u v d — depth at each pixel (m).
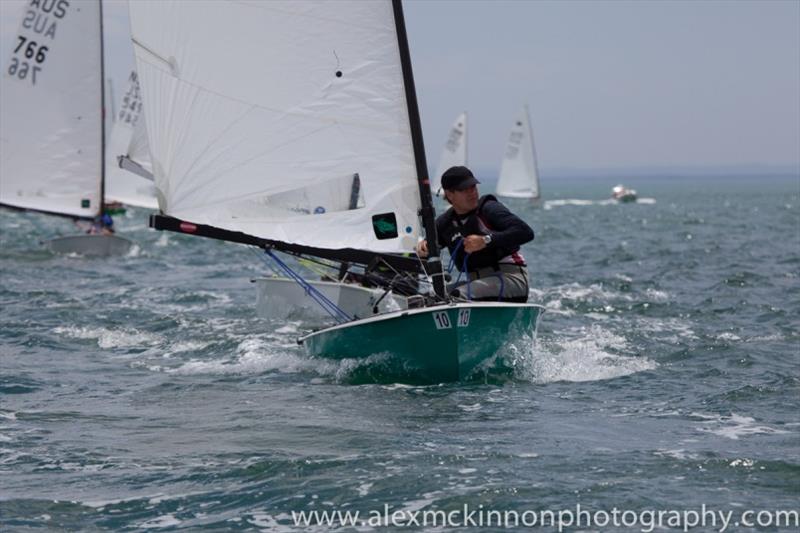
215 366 39.91
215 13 36.50
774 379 36.38
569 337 46.38
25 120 97.31
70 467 25.89
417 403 32.34
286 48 36.25
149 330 49.41
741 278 70.88
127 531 21.55
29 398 34.28
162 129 37.00
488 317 34.22
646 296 62.22
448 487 23.86
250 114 36.59
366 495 23.44
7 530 21.55
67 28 97.56
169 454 26.94
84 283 72.25
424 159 35.66
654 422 30.08
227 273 82.12
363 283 47.88
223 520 22.12
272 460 26.03
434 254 35.03
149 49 36.78
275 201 36.59
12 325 50.62
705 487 23.73
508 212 35.06
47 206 98.38
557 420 30.20
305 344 38.69
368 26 35.66
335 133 36.16
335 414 31.02
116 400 33.81
